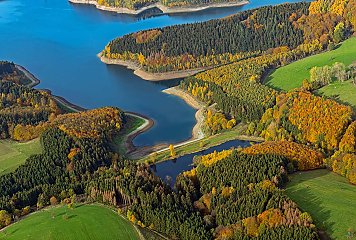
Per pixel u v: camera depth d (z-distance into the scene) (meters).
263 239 188.12
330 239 183.00
